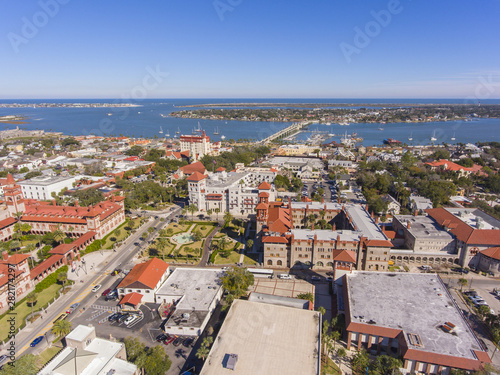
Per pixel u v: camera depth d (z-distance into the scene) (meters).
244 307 115.25
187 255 181.50
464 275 161.75
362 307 118.06
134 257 180.88
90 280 157.88
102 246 194.88
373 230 173.88
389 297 123.94
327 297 144.88
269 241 167.62
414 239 174.00
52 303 139.88
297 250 167.75
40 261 173.62
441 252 174.50
